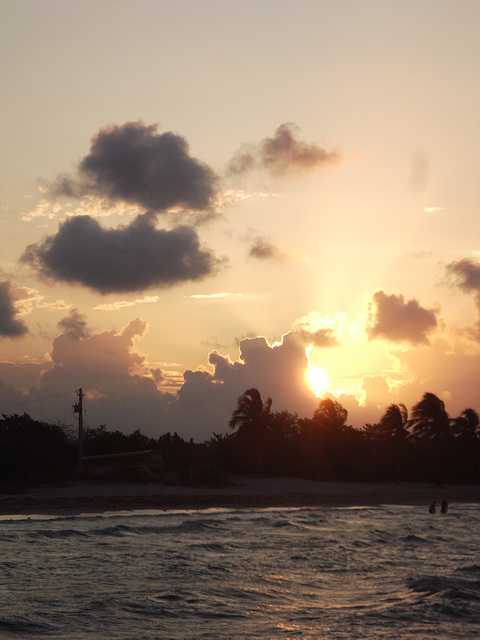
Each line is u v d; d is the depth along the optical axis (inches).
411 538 1551.4
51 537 1353.3
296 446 3914.9
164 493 2568.9
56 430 3312.0
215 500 2450.8
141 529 1535.4
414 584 962.7
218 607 810.2
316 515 2094.0
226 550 1274.6
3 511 1887.3
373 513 2249.0
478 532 1748.3
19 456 2642.7
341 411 4087.1
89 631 687.7
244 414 3730.3
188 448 3513.8
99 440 3540.8
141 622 729.6
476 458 4180.6
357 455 3939.5
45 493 2329.0
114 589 885.8
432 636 699.4
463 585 961.5
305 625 735.7
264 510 2229.3
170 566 1073.5
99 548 1240.2
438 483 3804.1
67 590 871.1
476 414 4205.2
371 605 837.2
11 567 1019.3
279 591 914.7
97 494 2394.2
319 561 1176.8
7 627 692.1
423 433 3905.0
